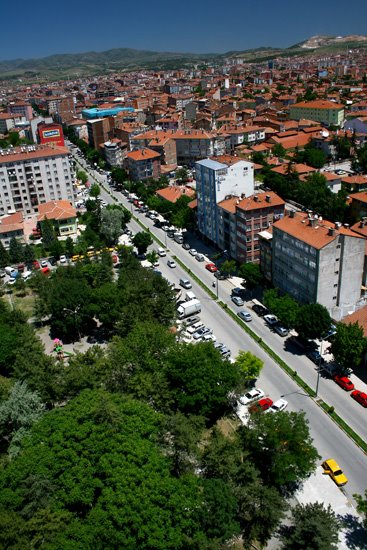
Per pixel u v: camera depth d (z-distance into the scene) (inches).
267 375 4338.1
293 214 5319.9
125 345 4037.9
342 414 3809.1
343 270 4832.7
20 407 3481.8
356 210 7224.4
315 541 2544.3
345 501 3117.6
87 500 2719.0
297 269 5083.7
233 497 2765.7
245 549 2856.8
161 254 7111.2
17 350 4404.5
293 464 3102.9
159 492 2689.5
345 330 4138.8
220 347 4658.0
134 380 3710.6
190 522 2620.6
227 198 6678.2
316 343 4741.6
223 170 6525.6
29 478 2755.9
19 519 2600.9
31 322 5649.6
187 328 5147.6
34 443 3058.6
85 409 3201.3
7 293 6412.4
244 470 2928.2
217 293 5895.7
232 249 6486.2
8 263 7219.5
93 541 2539.4
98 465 2874.0
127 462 2832.2
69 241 7337.6
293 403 3961.6
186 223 7608.3
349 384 4065.0
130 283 5374.0
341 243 4707.2
